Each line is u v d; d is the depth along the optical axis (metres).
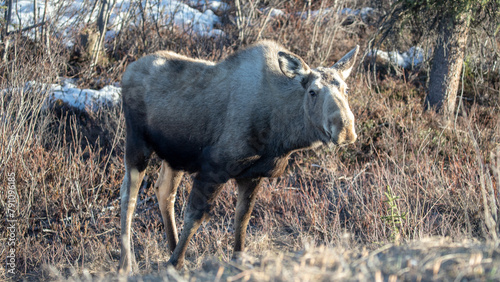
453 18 34.69
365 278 8.72
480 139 29.05
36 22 41.03
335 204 24.38
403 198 22.02
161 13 43.75
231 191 25.80
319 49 42.09
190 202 18.20
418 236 19.08
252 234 22.64
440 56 36.56
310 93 15.87
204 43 41.53
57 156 24.64
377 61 44.88
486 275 8.87
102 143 28.78
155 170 27.22
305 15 49.03
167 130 18.81
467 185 24.25
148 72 19.67
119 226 23.58
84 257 20.61
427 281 8.88
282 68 16.38
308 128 16.33
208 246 21.38
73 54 39.47
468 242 11.46
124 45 42.16
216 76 18.34
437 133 31.39
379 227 21.31
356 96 35.22
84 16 42.62
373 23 47.81
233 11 50.00
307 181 27.70
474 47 41.12
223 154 17.42
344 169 28.11
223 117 17.62
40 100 26.06
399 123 31.89
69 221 23.17
